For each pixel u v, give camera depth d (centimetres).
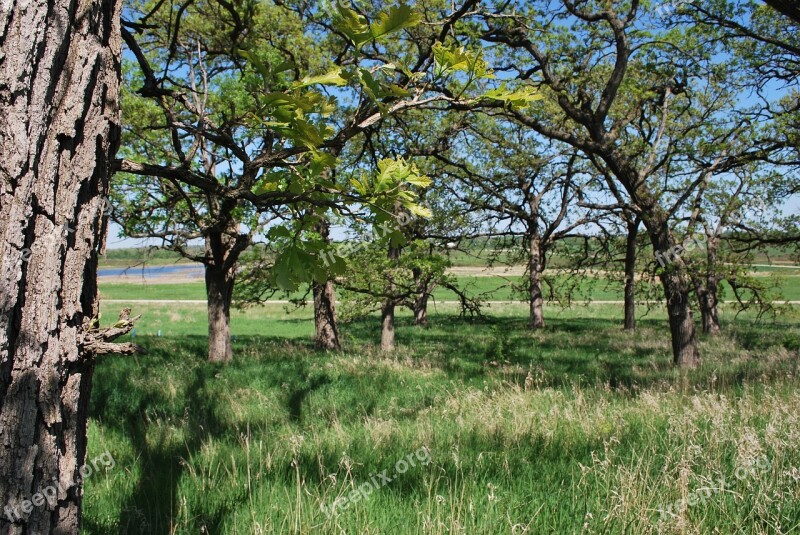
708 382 796
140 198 1024
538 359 1355
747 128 1234
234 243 1288
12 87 160
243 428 601
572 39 1169
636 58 1268
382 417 659
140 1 936
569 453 475
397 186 194
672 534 315
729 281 2028
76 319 174
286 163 222
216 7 876
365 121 215
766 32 1178
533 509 356
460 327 2988
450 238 1959
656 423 552
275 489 395
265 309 4847
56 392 167
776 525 319
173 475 436
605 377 961
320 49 972
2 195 159
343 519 342
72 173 173
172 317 3750
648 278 2055
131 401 720
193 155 789
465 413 644
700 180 1268
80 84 174
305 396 788
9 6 161
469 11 448
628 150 1298
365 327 3189
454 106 197
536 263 2822
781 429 485
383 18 163
